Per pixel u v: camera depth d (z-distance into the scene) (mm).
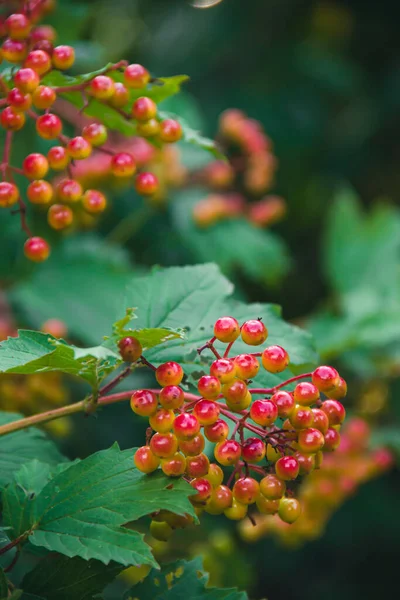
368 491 1333
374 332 854
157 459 469
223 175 973
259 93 1439
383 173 1485
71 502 471
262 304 552
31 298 798
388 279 985
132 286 549
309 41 1591
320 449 483
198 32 1488
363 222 1029
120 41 1529
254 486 475
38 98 524
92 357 468
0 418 552
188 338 531
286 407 469
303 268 1405
